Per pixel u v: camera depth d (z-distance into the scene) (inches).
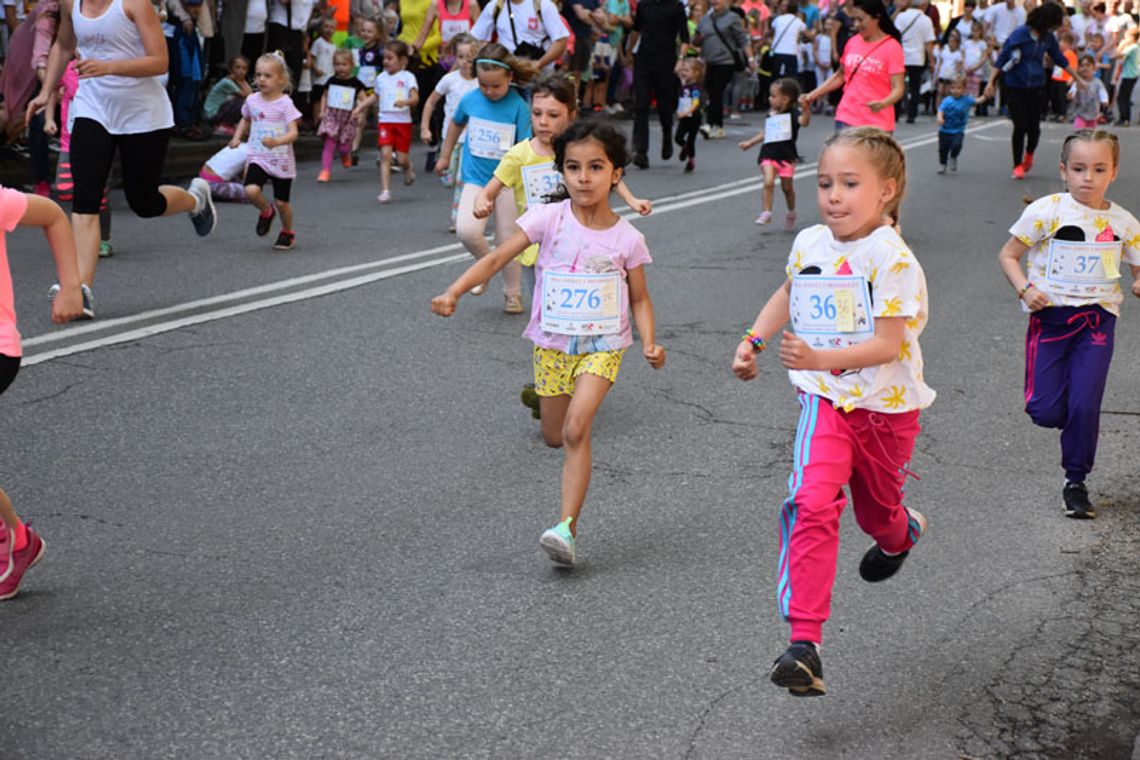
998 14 1312.7
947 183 724.7
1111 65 1232.2
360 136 781.9
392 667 173.3
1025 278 237.9
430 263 459.5
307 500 234.4
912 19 1180.5
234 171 611.2
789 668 154.7
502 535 221.0
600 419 287.7
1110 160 232.2
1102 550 219.6
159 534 217.2
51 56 397.4
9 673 169.5
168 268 441.7
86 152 364.2
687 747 155.1
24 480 240.4
